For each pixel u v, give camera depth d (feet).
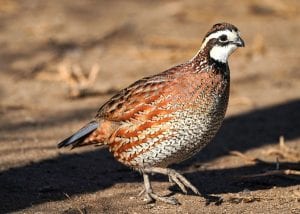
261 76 71.20
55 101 63.57
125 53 78.38
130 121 39.19
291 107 61.93
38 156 48.60
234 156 49.90
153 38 83.51
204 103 38.22
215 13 93.91
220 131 55.77
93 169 46.62
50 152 49.49
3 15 92.68
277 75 71.51
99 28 87.76
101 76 70.28
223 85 38.99
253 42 82.17
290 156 49.08
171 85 38.42
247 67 73.92
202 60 38.99
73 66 72.33
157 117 38.27
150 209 39.55
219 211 38.91
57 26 88.22
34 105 62.08
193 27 88.22
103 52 78.84
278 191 42.39
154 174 45.83
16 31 86.12
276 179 44.78
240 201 40.37
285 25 90.27
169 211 39.14
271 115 59.72
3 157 48.14
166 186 43.47
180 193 42.09
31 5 98.02
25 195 41.83
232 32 39.11
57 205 40.32
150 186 40.60
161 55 77.10
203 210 39.11
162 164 39.68
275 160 48.78
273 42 83.10
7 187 43.01
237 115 59.82
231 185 43.78
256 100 63.98
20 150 49.73
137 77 69.97
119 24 89.45
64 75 68.95
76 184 43.78
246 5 97.35
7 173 45.29
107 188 43.21
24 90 66.64
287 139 53.62
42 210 39.50
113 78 69.72
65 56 77.15
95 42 82.23
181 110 38.06
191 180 44.83
